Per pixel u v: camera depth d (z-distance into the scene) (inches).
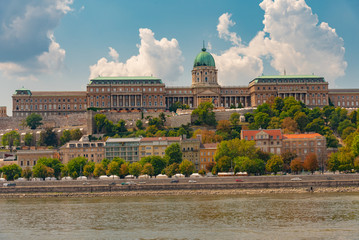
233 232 6653.5
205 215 7731.3
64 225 7332.7
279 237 6363.2
